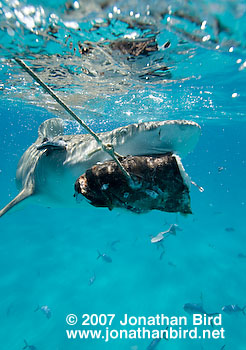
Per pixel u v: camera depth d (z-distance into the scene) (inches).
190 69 312.5
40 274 376.5
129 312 295.7
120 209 88.7
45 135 185.0
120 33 208.7
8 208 146.0
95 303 311.4
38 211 773.3
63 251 458.9
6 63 304.0
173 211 86.1
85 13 175.8
